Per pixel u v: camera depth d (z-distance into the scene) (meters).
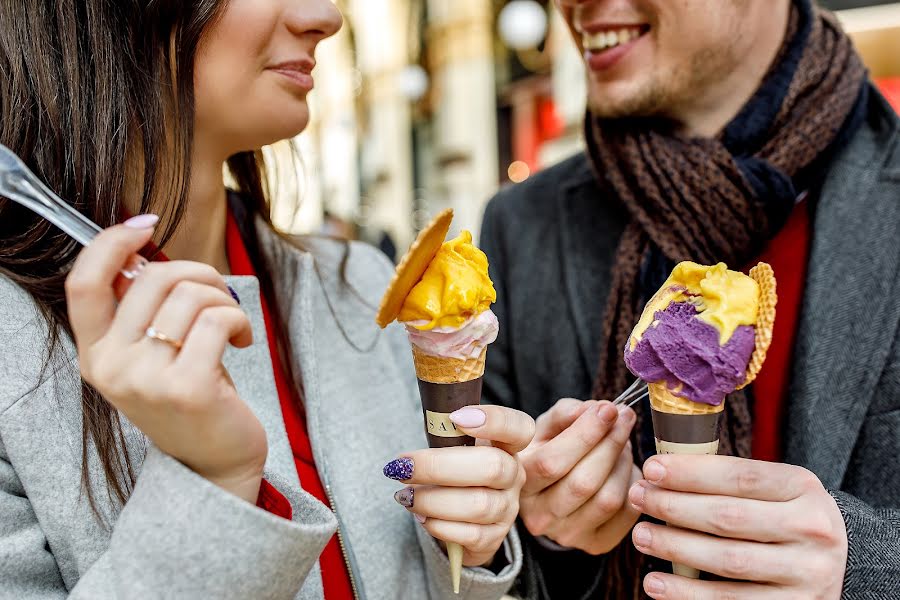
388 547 1.09
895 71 2.75
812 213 1.42
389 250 5.68
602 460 1.02
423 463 0.88
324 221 5.36
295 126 1.01
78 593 0.69
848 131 1.39
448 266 0.88
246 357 1.06
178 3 0.86
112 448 0.85
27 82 0.84
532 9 4.56
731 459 0.85
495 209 1.81
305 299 1.15
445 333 0.88
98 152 0.85
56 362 0.84
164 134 0.90
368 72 10.01
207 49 0.89
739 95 1.45
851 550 0.85
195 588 0.68
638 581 1.26
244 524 0.69
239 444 0.70
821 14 1.54
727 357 0.84
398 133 10.12
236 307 0.68
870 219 1.32
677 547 0.86
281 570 0.72
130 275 0.68
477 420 0.88
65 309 0.87
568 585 1.34
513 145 7.19
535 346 1.59
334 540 1.05
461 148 8.10
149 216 0.68
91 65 0.86
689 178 1.38
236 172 1.22
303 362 1.12
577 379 1.52
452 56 7.98
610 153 1.53
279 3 0.92
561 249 1.62
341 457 1.11
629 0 1.32
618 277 1.47
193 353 0.63
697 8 1.27
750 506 0.83
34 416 0.81
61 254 0.87
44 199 0.69
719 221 1.38
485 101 7.88
